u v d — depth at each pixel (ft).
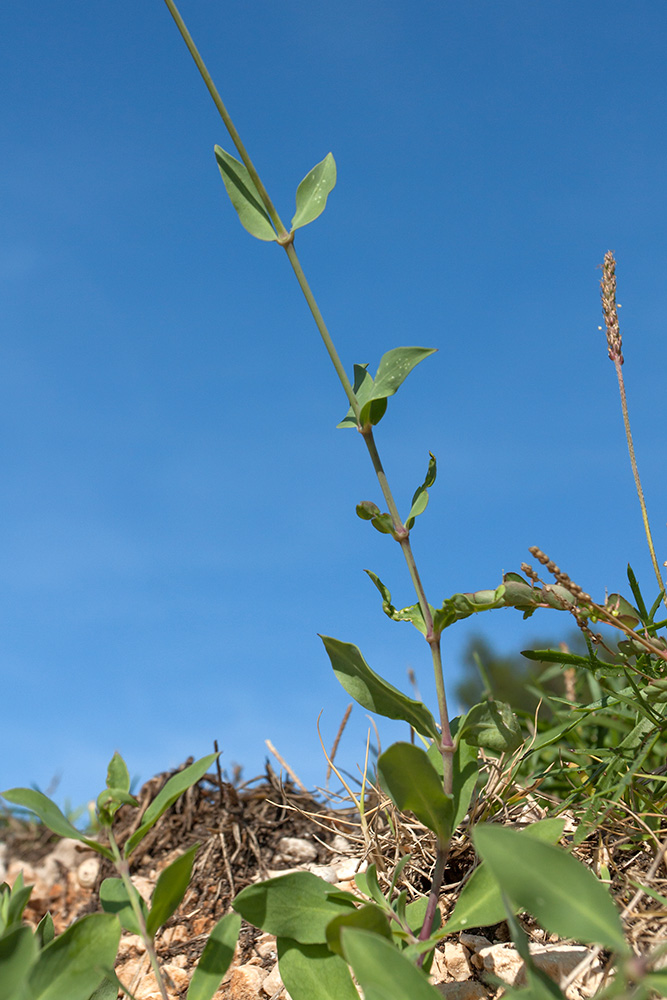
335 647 2.08
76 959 1.91
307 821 2.88
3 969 1.86
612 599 2.34
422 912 2.11
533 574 2.17
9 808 4.05
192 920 2.61
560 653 2.31
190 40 2.06
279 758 2.93
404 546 2.06
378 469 2.06
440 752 2.11
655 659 2.35
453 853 2.34
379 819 2.45
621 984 1.77
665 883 2.19
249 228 2.11
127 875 1.98
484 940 2.22
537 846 1.81
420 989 1.81
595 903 1.79
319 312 2.08
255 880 2.68
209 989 1.97
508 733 2.07
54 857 3.52
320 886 2.05
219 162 2.14
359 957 1.83
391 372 2.07
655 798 2.35
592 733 2.77
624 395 2.43
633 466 2.43
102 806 1.99
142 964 2.45
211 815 2.94
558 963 2.12
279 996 2.28
